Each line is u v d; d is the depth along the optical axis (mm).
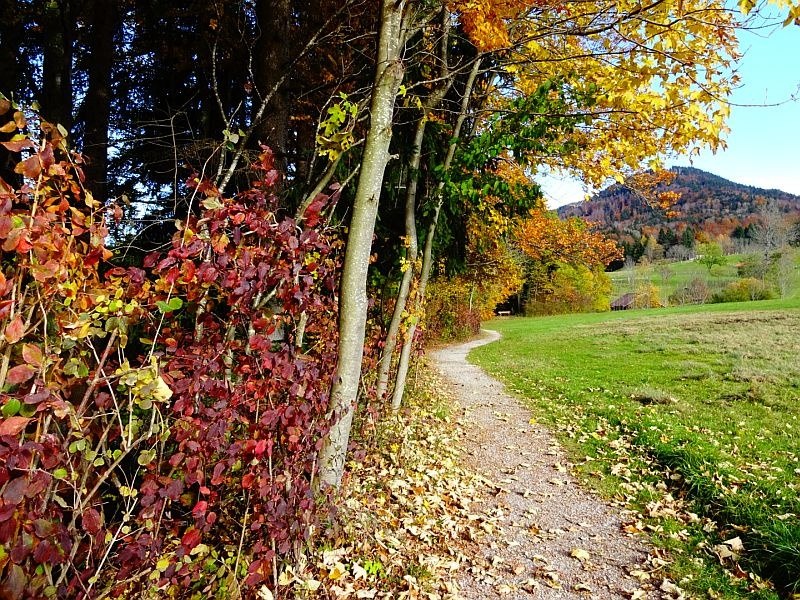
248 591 2744
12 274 1863
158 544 2311
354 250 3543
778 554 3738
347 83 6984
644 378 11945
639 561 4047
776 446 6523
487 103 9516
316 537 3488
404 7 3691
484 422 8492
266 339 2531
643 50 4723
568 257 20328
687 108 5023
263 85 5945
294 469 2822
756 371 11359
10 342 1715
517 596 3516
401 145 7883
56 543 1883
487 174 8102
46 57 6172
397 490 4836
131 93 8289
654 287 58969
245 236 2666
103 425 2254
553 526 4656
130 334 2967
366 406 6020
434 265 10305
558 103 7121
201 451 2365
